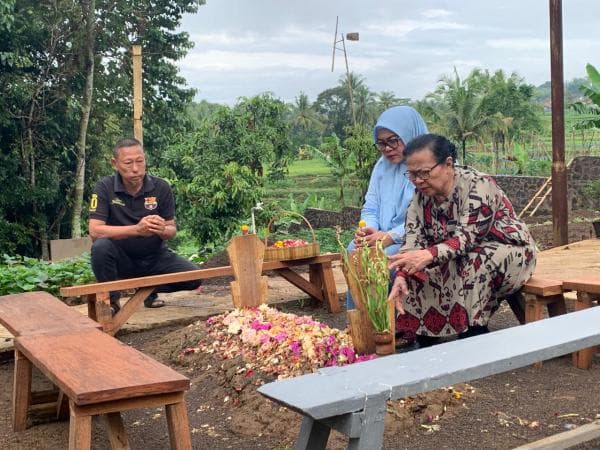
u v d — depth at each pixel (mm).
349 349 3709
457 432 3197
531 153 33531
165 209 5586
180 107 23484
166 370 2668
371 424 2062
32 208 20297
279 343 3871
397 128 4586
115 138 22047
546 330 2652
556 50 9414
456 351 2406
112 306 5559
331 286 5809
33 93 19328
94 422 3607
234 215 17469
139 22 21922
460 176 4016
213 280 7445
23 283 7812
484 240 4062
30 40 19609
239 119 18062
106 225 5426
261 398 3490
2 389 4250
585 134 27578
